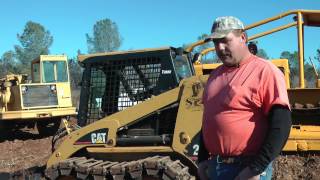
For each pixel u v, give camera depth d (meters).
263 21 8.02
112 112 6.57
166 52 6.27
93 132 6.37
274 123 3.11
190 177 5.70
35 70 17.47
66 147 6.49
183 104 5.97
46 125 16.98
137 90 6.45
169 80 6.24
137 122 6.28
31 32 69.56
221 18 3.35
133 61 6.48
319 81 8.09
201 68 8.15
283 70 7.81
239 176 3.19
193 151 5.87
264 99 3.22
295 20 7.81
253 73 3.28
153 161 5.63
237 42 3.32
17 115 15.73
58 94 16.56
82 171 5.97
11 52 69.38
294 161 6.39
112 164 6.05
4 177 7.29
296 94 6.82
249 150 3.26
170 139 6.06
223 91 3.34
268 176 3.31
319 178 6.09
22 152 13.03
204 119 3.48
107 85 6.63
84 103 6.75
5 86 16.12
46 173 6.24
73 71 42.09
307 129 6.47
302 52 7.24
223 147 3.33
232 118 3.28
